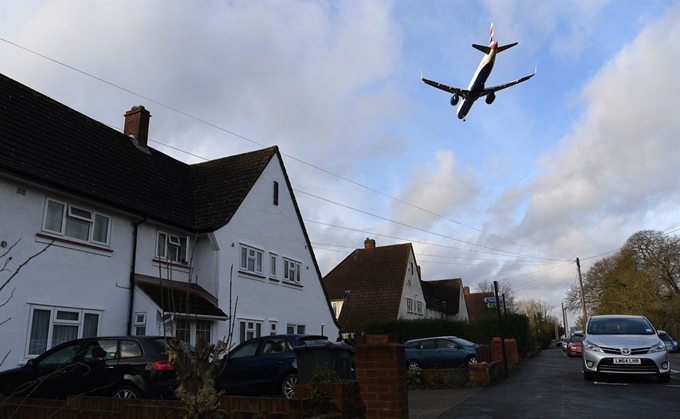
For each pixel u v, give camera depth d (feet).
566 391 41.70
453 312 191.11
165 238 60.90
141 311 53.88
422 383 54.90
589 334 50.67
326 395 21.13
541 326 236.43
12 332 42.06
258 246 71.46
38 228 45.70
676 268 174.09
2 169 42.27
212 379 12.86
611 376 52.34
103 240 52.90
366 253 150.30
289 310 76.74
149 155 70.79
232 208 67.41
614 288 190.49
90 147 58.90
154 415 20.94
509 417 29.89
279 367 39.68
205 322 58.90
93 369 33.40
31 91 56.18
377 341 24.91
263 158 76.74
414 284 150.92
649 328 50.62
